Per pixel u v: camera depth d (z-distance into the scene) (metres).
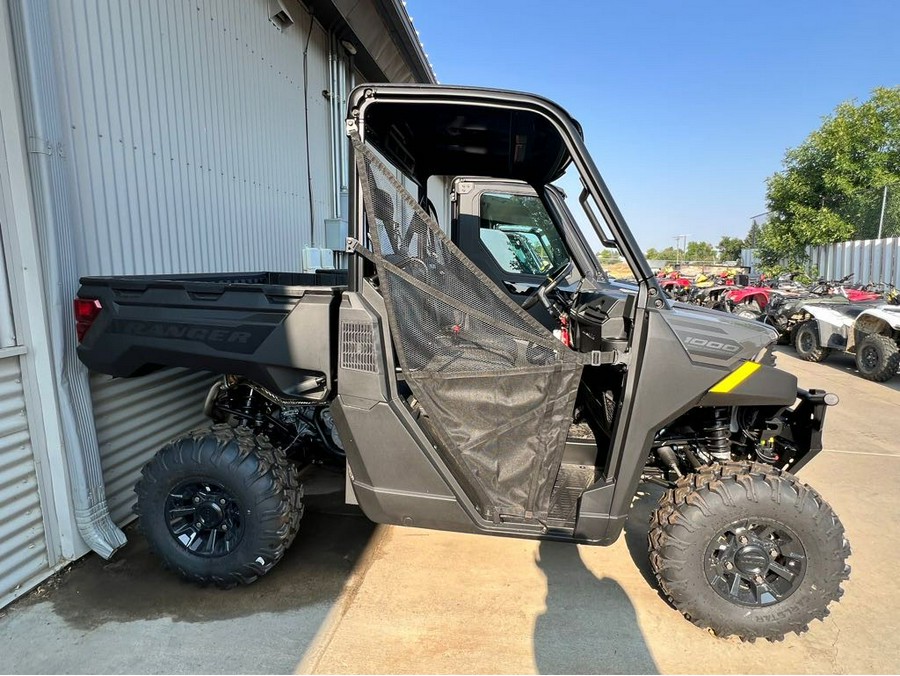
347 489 2.20
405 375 2.00
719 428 2.28
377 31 6.01
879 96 13.02
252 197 4.25
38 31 2.10
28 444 2.21
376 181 1.93
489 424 2.02
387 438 2.03
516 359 1.98
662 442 2.29
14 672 1.82
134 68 2.88
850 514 3.01
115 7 2.73
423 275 1.97
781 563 2.01
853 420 4.80
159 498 2.23
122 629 2.03
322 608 2.17
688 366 1.90
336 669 1.85
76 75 2.48
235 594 2.25
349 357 2.01
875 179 12.73
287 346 2.07
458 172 3.15
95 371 2.30
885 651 1.97
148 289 2.20
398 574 2.41
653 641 2.01
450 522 2.07
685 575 1.98
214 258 3.71
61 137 2.22
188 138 3.38
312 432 2.61
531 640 2.00
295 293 2.06
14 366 2.14
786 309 8.48
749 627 1.97
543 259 4.23
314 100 5.48
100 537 2.41
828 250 12.77
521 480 2.04
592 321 2.45
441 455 2.10
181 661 1.87
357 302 1.99
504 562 2.52
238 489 2.16
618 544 2.70
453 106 2.02
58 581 2.31
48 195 2.16
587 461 2.54
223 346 2.13
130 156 2.86
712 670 1.88
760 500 1.92
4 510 2.12
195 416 3.26
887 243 10.75
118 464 2.70
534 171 3.08
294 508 2.26
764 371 1.94
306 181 5.34
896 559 2.56
